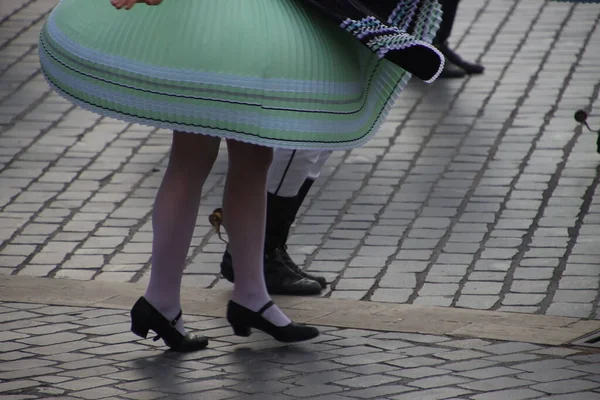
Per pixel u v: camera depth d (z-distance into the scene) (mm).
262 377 10055
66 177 17703
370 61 10062
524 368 10219
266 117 9297
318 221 15570
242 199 10688
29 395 9562
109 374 10133
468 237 14750
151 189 17141
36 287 13047
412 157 18391
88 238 15016
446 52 22844
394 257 14094
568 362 10375
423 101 21453
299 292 12805
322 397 9508
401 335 11320
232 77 9180
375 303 12477
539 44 24891
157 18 9406
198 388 9758
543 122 19984
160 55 9305
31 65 23641
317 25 9602
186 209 10375
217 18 9289
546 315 11945
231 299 11008
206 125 9344
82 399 9469
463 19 27125
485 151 18562
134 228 15422
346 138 9758
